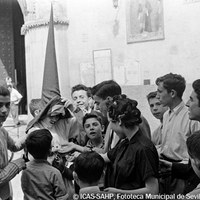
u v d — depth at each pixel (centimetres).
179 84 252
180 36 795
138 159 191
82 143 289
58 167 252
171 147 250
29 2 946
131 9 852
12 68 1603
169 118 258
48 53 299
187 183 218
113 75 880
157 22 816
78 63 920
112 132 258
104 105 280
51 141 234
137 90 738
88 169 194
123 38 870
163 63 819
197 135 177
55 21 902
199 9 770
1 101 222
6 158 229
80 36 915
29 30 964
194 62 785
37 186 223
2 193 228
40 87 955
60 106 271
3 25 1594
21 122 1166
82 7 909
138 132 203
